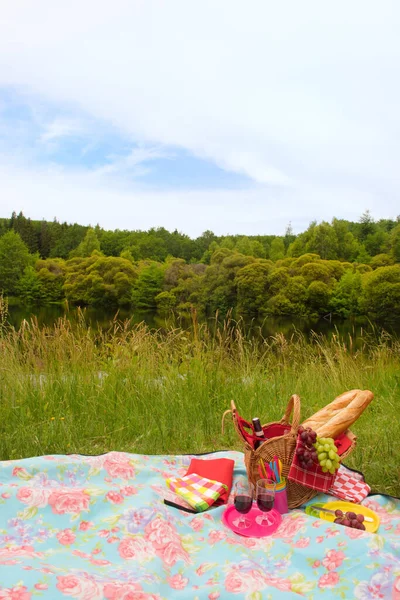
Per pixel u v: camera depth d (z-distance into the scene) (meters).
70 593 1.51
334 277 39.12
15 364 5.32
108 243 72.81
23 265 50.84
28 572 1.59
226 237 78.69
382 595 1.72
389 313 31.02
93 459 2.85
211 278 38.19
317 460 2.48
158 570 1.83
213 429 4.42
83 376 5.16
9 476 2.58
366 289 32.16
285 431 2.77
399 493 3.09
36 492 2.30
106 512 2.29
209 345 6.14
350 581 1.79
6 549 1.94
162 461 3.15
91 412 4.50
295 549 2.01
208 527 2.25
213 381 5.21
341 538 1.99
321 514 2.41
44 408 4.36
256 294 36.50
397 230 48.09
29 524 2.16
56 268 51.72
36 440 3.79
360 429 4.29
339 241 55.97
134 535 2.11
